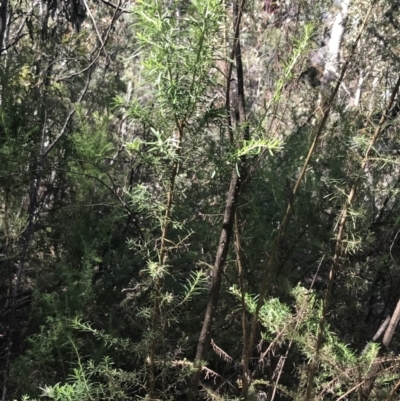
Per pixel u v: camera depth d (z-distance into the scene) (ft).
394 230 8.00
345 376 5.15
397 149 6.01
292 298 7.55
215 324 7.22
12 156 7.54
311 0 6.01
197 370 5.34
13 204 8.39
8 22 11.10
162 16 3.87
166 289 7.09
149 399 5.15
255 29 6.68
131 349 5.37
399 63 6.00
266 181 8.01
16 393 6.59
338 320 7.67
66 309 6.67
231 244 7.18
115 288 7.94
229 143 4.66
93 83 11.01
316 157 8.25
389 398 5.22
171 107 4.17
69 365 6.73
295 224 7.89
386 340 5.77
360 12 6.49
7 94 8.60
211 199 7.81
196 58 4.00
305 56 5.59
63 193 9.52
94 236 8.21
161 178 4.54
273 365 7.05
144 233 8.05
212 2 3.87
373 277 8.13
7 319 8.20
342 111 8.33
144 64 3.95
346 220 5.39
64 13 10.58
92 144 8.45
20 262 7.61
